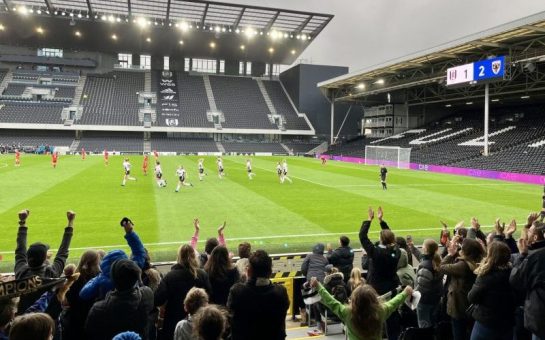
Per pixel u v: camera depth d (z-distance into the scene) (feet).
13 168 131.13
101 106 253.44
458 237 24.70
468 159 152.97
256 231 55.01
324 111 285.02
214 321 11.76
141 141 250.78
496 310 15.78
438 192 95.35
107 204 71.56
